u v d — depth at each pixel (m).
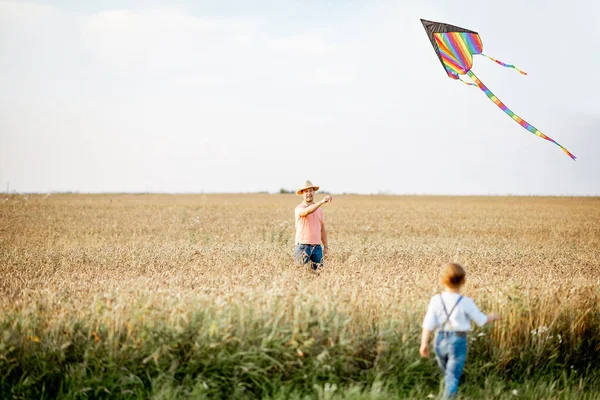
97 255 16.97
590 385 8.02
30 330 7.14
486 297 9.24
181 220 38.38
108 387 6.75
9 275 12.92
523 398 7.35
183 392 6.71
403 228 34.91
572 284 10.94
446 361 7.00
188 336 7.14
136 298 8.05
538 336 8.39
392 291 9.15
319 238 13.65
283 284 9.23
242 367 6.89
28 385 6.66
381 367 7.50
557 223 40.59
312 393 6.97
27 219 37.38
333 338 7.39
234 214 45.91
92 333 7.22
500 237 30.14
